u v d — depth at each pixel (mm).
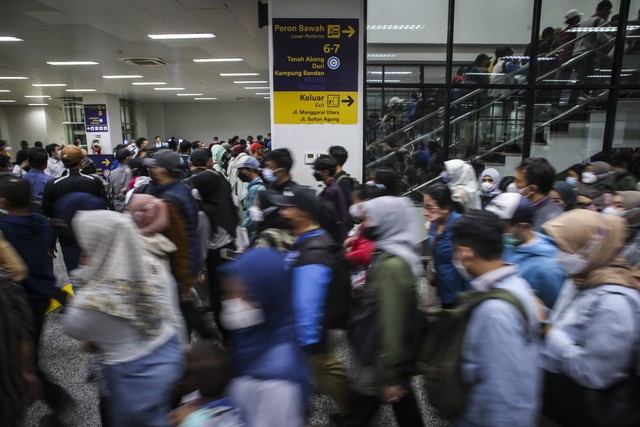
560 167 5543
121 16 6590
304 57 4785
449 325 1395
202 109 26578
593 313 1375
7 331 1633
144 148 5727
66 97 20828
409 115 5242
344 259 2035
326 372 2064
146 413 1518
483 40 5203
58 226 3193
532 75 5289
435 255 2451
